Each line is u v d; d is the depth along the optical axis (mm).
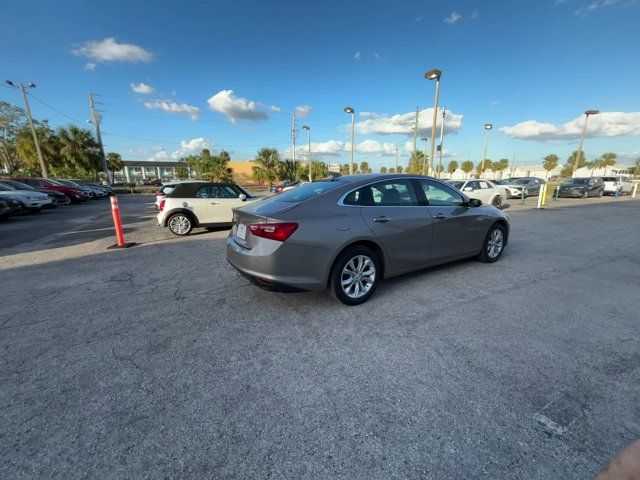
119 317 3299
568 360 2467
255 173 43125
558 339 2777
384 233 3533
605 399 2037
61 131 36188
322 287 3221
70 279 4551
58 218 12656
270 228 2982
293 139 46594
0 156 38875
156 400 2074
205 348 2693
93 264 5332
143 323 3160
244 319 3215
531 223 9844
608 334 2863
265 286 3115
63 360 2539
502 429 1801
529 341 2746
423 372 2328
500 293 3822
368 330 2955
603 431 1780
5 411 1982
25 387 2213
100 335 2934
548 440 1722
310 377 2287
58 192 18984
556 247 6297
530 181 22844
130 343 2787
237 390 2162
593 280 4293
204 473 1564
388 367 2393
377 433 1788
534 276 4445
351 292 3469
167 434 1797
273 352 2617
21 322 3207
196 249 6430
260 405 2020
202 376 2318
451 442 1720
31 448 1708
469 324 3055
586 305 3482
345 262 3305
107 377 2318
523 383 2197
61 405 2035
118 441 1756
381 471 1563
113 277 4617
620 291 3896
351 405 2006
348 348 2660
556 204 17047
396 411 1949
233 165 67188
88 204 20453
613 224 9547
